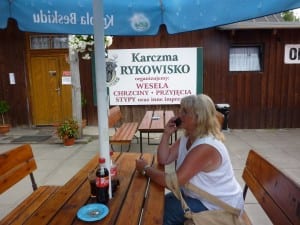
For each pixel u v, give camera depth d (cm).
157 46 774
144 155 291
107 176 184
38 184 423
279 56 769
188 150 220
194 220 195
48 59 827
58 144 657
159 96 791
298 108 789
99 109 185
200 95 218
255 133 747
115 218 164
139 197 191
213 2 230
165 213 221
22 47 819
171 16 255
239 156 546
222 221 197
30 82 833
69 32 262
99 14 184
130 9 262
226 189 202
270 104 788
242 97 787
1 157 226
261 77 778
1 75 830
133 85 789
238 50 780
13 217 201
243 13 215
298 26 716
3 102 804
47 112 848
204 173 199
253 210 334
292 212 158
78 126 671
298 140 665
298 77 777
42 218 168
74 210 175
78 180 225
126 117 807
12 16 251
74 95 670
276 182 187
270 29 752
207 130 206
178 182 196
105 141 186
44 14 255
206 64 778
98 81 184
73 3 258
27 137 731
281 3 195
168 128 256
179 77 780
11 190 401
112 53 777
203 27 239
